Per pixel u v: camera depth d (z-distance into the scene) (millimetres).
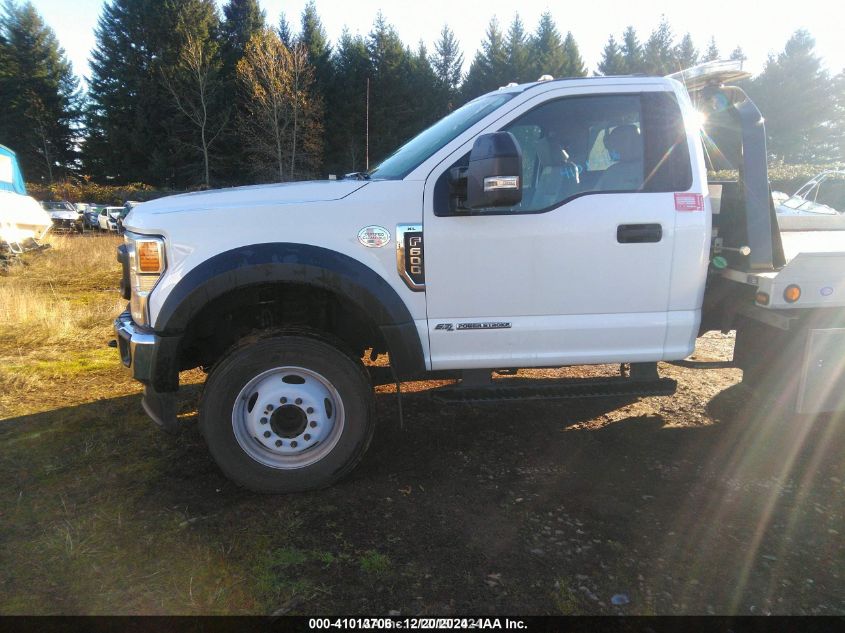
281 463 3182
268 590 2414
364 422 3195
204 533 2812
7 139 48438
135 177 45375
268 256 3014
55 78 51156
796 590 2459
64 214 29031
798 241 4293
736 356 3877
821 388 3498
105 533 2803
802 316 3439
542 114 3387
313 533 2826
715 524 2941
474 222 3193
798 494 3240
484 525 2916
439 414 4375
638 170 3408
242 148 41406
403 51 48406
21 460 3559
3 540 2732
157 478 3354
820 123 56781
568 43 62469
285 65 34031
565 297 3318
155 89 43156
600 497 3197
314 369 3123
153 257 3061
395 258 3170
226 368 3045
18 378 5000
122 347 3361
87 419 4191
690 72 3662
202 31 44750
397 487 3289
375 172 3717
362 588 2441
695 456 3699
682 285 3408
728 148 3799
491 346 3334
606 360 3439
